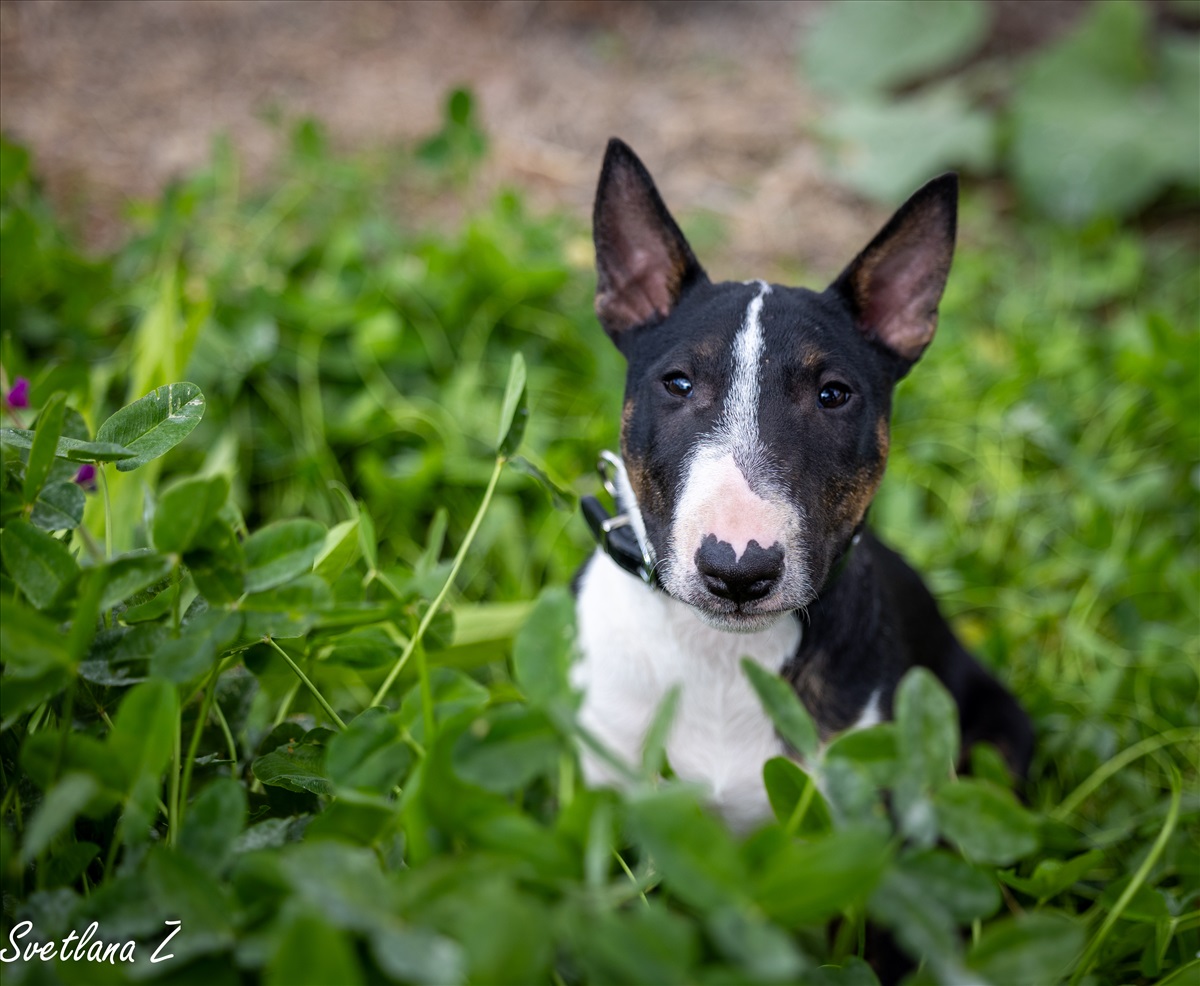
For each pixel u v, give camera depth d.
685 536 0.64
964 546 0.96
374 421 0.94
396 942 0.47
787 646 0.70
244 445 0.93
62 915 0.51
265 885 0.50
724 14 1.52
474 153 1.03
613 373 1.00
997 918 0.71
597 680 0.71
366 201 1.13
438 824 0.51
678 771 0.71
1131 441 1.04
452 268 1.02
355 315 0.97
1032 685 0.87
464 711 0.52
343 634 0.65
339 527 0.66
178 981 0.49
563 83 1.41
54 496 0.58
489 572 0.92
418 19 1.45
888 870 0.49
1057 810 0.77
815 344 0.69
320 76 1.36
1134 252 1.17
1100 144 1.29
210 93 1.31
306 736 0.61
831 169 1.34
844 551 0.70
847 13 1.42
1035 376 1.05
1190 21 1.46
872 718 0.72
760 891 0.48
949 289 1.14
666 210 0.73
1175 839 0.69
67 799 0.49
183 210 0.99
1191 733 0.81
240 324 0.96
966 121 1.34
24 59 1.30
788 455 0.66
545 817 0.72
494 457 0.94
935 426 1.03
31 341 0.95
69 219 1.11
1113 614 0.92
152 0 1.39
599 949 0.46
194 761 0.61
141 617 0.58
